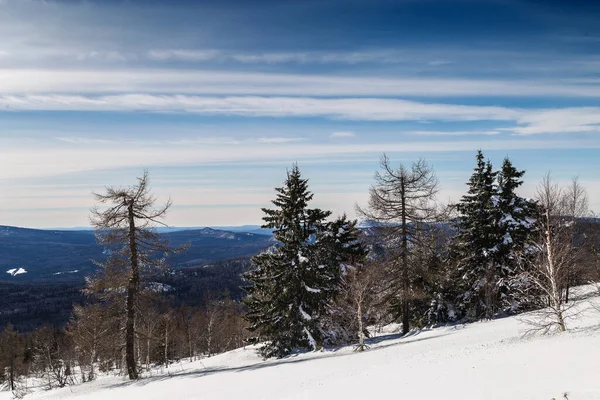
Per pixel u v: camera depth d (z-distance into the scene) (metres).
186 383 23.36
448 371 15.48
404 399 12.62
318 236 33.47
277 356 32.19
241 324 68.88
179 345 75.50
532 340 19.28
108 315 27.55
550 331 21.89
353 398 13.88
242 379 22.28
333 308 34.44
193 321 78.50
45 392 29.77
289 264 31.77
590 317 24.53
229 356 38.59
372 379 16.58
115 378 29.16
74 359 59.25
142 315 28.17
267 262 32.62
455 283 38.47
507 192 35.69
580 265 29.47
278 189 33.00
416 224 33.16
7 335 80.00
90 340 39.50
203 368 33.09
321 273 32.41
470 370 15.01
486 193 35.84
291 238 31.84
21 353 79.50
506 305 35.41
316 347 31.55
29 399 26.78
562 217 24.64
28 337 96.25
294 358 29.94
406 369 17.44
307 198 33.12
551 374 12.48
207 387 21.23
